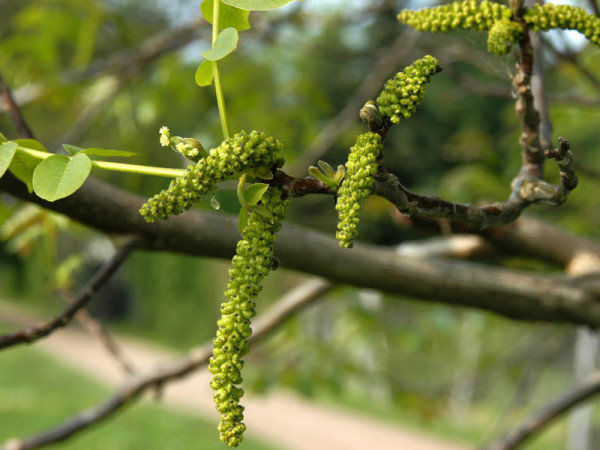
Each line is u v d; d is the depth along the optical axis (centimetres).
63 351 1967
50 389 1442
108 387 1558
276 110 455
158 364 283
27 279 2417
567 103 343
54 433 266
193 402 1536
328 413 1623
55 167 114
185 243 173
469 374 454
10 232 279
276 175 114
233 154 108
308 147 464
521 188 145
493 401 1414
